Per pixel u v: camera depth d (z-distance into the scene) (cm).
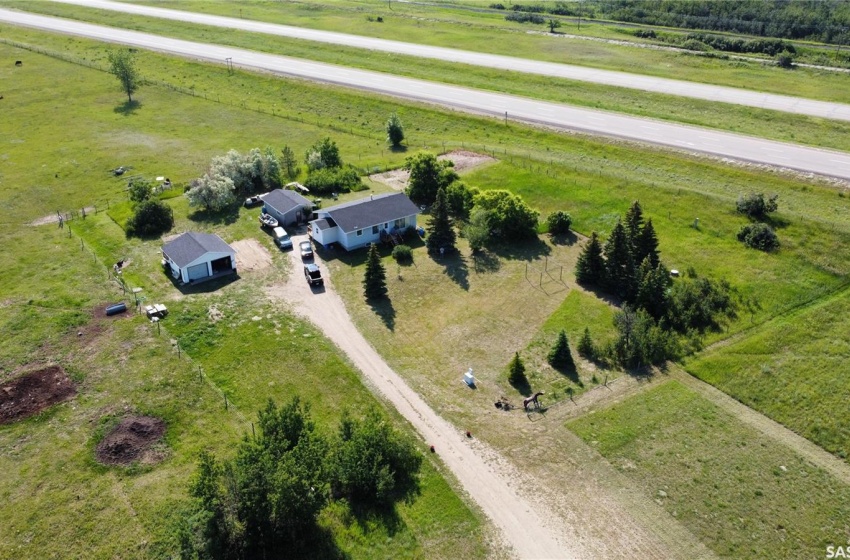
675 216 7200
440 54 13075
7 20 15538
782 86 11094
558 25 15988
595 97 10688
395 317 5819
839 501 4109
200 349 5334
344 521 3897
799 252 6500
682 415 4784
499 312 5925
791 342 5519
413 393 4950
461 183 7644
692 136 8944
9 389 4788
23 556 3612
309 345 5406
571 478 4231
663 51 13538
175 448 4347
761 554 3759
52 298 5919
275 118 10406
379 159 8975
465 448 4453
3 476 4100
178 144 9406
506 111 10119
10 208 7600
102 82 11819
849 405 4856
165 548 3656
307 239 6994
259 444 3881
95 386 4872
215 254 6278
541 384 5081
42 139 9500
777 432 4662
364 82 11475
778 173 7781
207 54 13062
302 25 15638
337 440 4288
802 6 15962
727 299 5997
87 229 7181
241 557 3575
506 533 3844
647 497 4103
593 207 7538
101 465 4194
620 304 6031
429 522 3900
